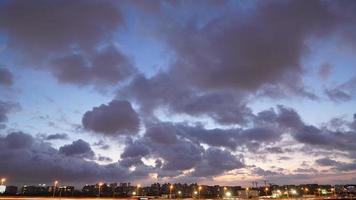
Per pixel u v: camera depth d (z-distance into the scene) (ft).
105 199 517.96
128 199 558.97
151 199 601.21
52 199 472.03
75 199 491.31
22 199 449.89
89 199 505.25
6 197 483.10
